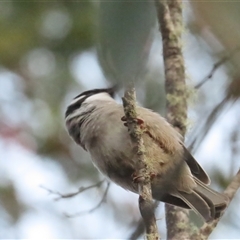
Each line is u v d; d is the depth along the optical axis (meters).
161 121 7.02
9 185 10.12
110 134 6.98
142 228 6.10
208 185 6.84
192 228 6.35
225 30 2.81
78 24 9.02
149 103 7.18
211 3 2.80
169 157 6.91
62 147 9.87
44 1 9.20
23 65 9.51
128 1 2.80
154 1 2.84
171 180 6.88
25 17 9.18
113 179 7.33
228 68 4.47
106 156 7.07
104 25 2.82
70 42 9.14
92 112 7.44
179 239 6.22
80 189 7.39
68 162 9.80
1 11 9.11
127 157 6.88
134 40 2.80
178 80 7.04
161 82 7.16
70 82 9.42
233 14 2.75
